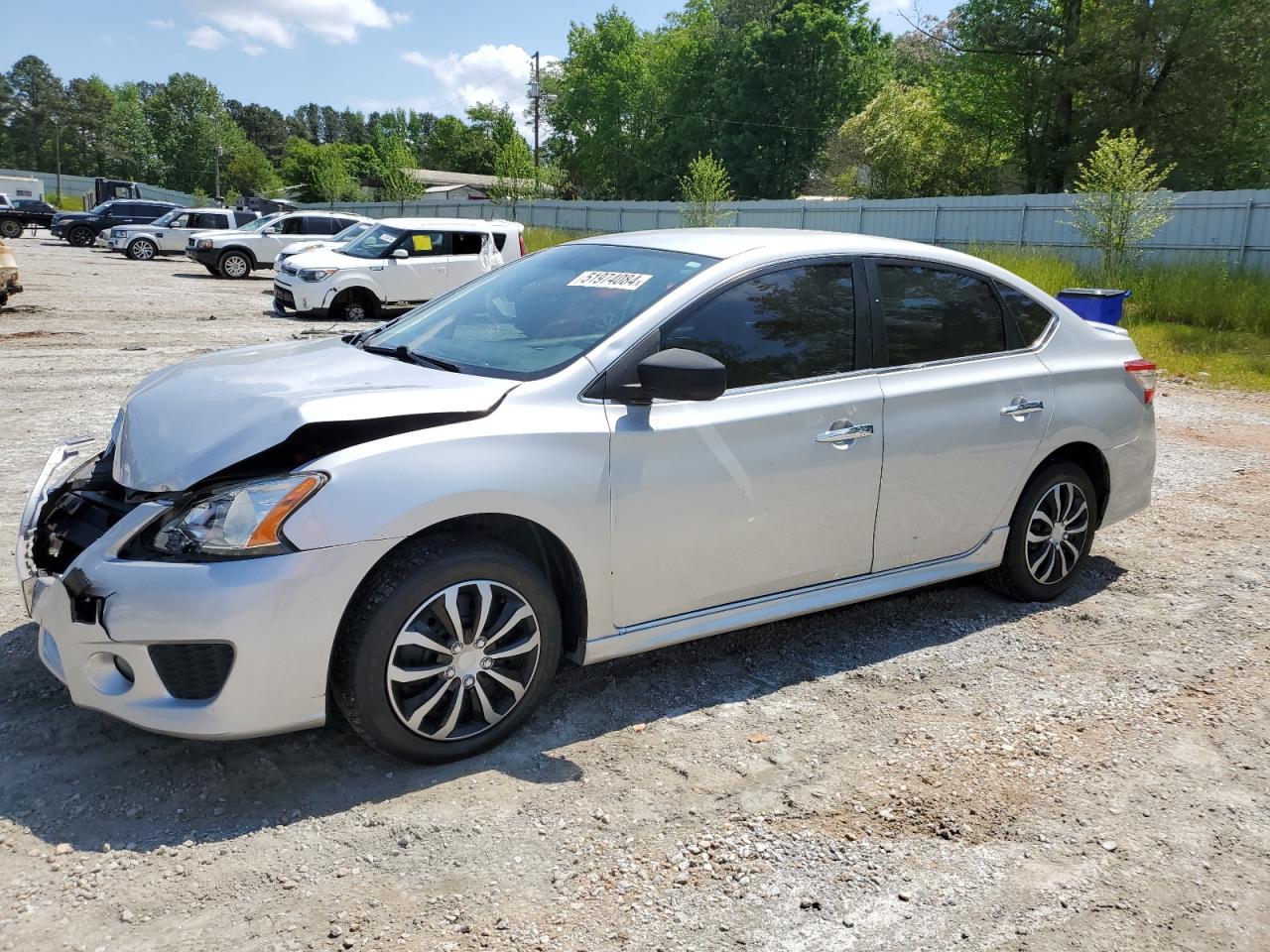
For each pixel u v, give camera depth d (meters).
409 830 2.71
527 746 3.19
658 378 2.99
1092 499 4.63
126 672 2.75
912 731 3.40
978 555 4.26
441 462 2.87
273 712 2.71
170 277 24.27
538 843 2.68
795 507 3.58
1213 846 2.79
